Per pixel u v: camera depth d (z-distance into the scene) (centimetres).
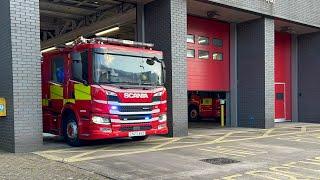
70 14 1961
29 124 1124
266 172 857
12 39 1101
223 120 2044
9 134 1122
